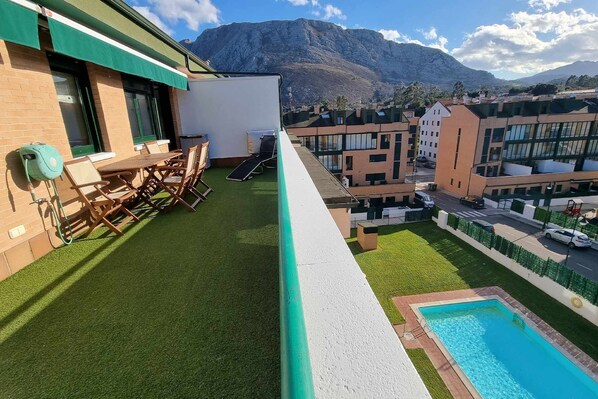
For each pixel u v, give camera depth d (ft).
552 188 94.48
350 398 1.56
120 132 13.98
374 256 44.83
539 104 93.04
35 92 8.62
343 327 2.10
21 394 3.93
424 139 170.19
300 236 3.69
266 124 22.98
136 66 12.86
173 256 7.93
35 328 5.20
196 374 4.13
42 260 7.84
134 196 11.99
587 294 30.42
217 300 5.90
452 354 27.20
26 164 7.66
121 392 3.90
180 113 22.11
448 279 37.93
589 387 23.93
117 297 6.07
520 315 30.91
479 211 84.99
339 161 95.40
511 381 24.53
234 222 10.57
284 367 1.55
